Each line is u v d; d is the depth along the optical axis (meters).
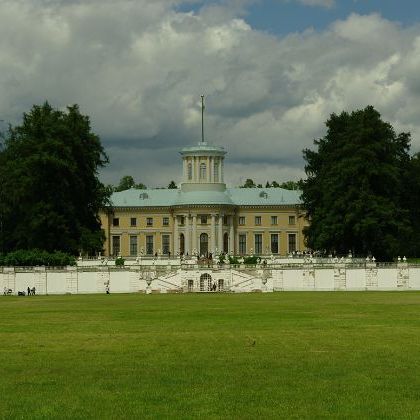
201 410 28.23
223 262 135.12
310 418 27.11
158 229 193.62
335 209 135.50
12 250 138.00
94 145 140.00
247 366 36.69
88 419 27.11
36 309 78.00
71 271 128.88
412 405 28.66
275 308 75.69
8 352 41.88
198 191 189.38
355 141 137.12
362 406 28.58
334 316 64.06
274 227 194.12
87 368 36.47
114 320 62.12
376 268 130.38
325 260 135.88
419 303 82.88
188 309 75.56
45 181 132.25
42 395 30.69
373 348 42.16
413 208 148.62
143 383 32.81
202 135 193.12
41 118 134.75
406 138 148.25
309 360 38.22
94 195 140.62
